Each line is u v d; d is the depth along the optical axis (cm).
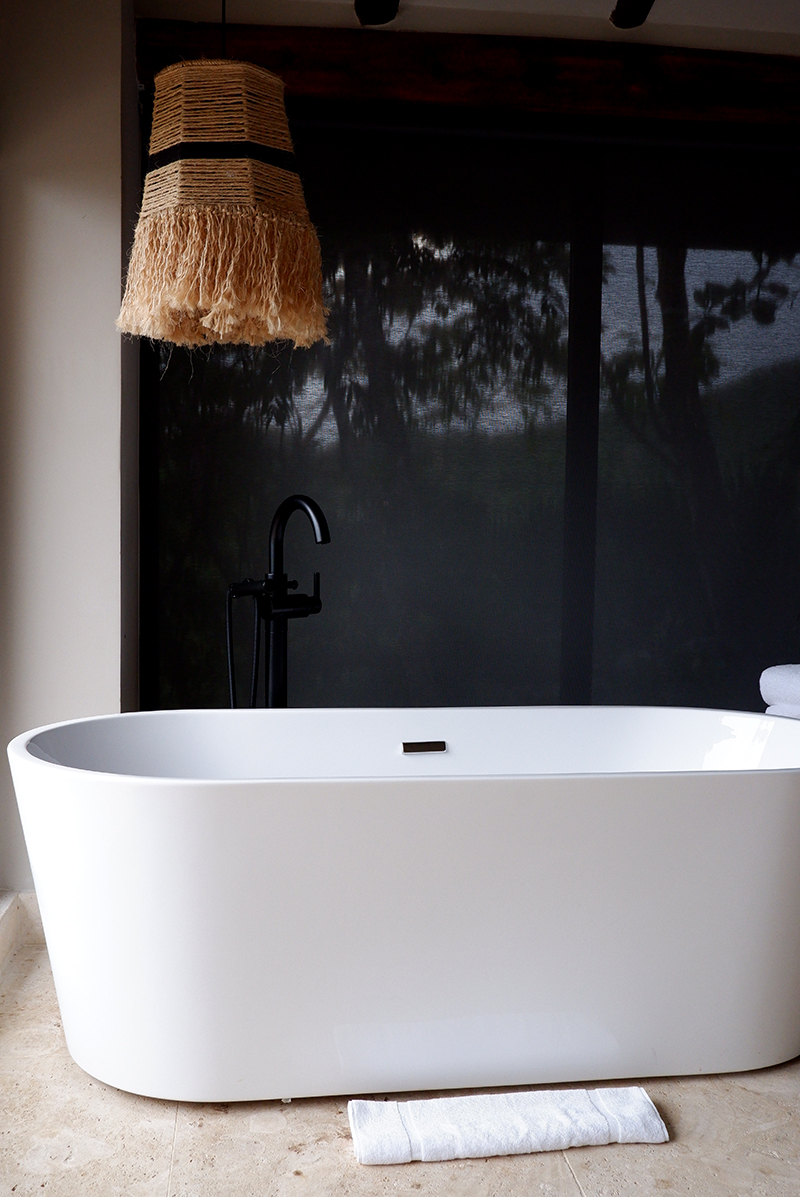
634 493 322
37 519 246
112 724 224
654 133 316
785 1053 187
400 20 294
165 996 166
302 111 301
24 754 178
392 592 312
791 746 234
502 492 316
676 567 325
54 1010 207
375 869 166
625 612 323
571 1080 178
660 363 322
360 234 307
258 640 261
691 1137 164
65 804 165
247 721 237
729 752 246
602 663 323
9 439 244
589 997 175
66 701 248
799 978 185
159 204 184
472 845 168
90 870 166
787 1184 153
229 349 304
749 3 302
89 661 249
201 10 286
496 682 318
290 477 307
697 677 327
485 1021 173
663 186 320
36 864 175
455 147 310
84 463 247
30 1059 186
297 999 167
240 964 165
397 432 311
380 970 168
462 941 170
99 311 246
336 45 294
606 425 321
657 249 321
